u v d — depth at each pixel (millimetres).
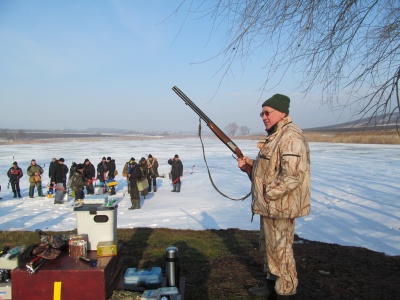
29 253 2713
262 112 3029
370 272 4379
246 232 6652
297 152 2686
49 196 13641
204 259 4785
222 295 3578
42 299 2582
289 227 2826
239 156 3334
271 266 2871
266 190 2678
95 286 2592
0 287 2660
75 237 2924
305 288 3842
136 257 4883
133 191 10766
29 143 73500
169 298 2656
